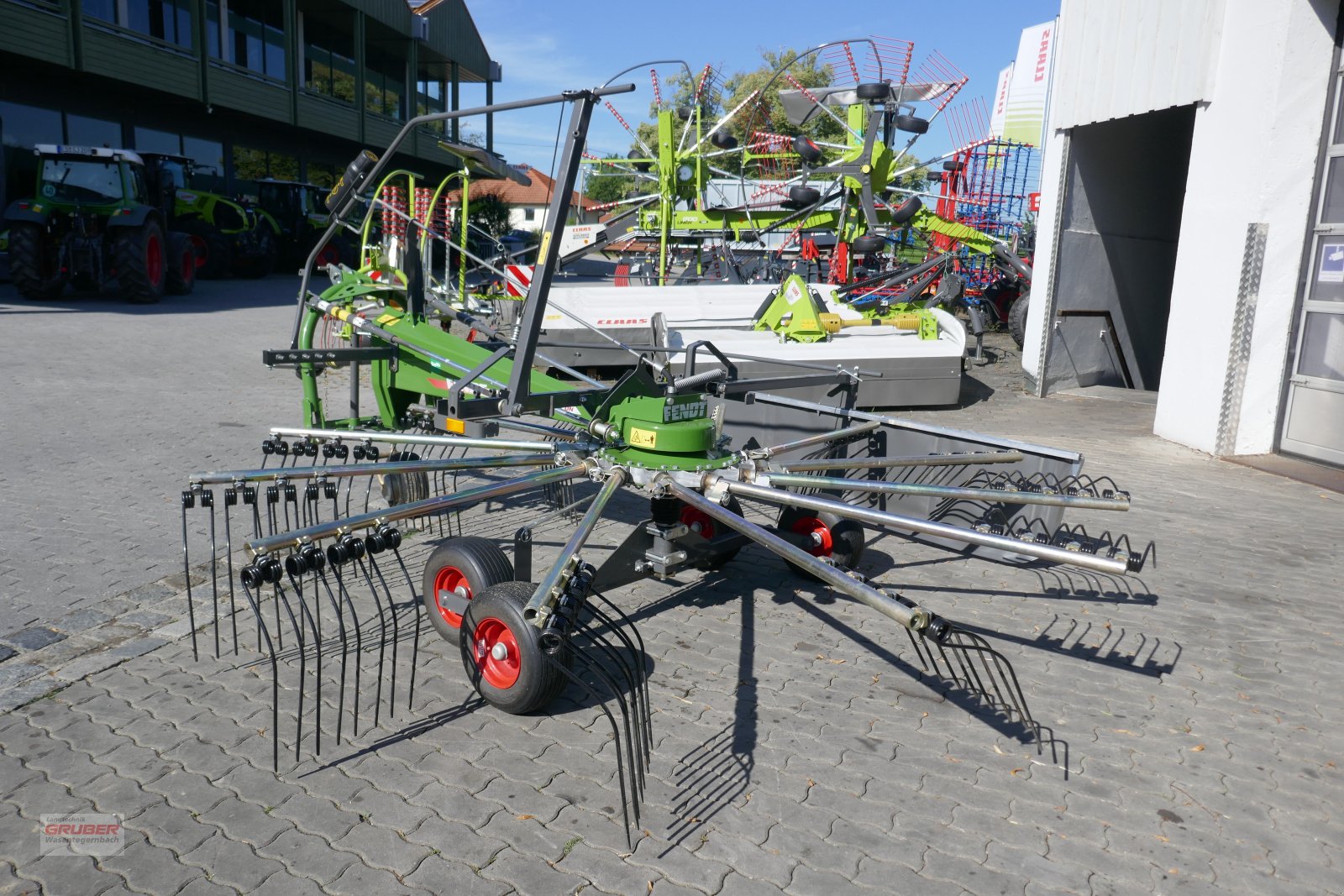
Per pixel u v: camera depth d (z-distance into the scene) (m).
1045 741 3.74
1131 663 4.47
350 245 28.16
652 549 4.55
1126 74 10.44
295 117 29.25
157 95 24.59
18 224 16.22
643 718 3.67
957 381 10.75
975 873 2.92
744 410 7.00
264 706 3.75
